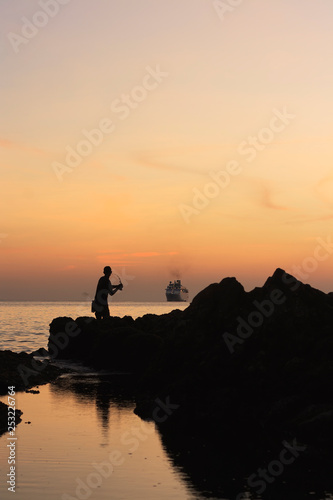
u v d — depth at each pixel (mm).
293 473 8047
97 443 9438
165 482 7527
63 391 14750
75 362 21875
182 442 9750
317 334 12648
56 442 9391
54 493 6984
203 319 14602
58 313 101750
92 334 21953
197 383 12680
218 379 12680
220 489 7305
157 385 14383
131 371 19250
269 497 7016
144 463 8391
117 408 12461
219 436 10266
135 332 20203
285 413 11039
